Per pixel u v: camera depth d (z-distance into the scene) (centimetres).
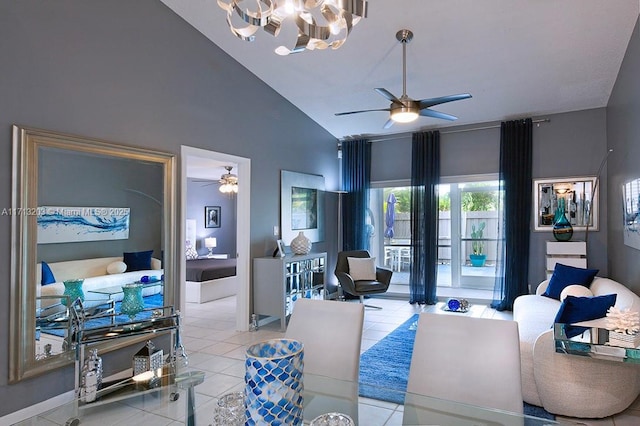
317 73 491
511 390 166
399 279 701
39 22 278
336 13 196
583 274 434
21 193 268
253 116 499
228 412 168
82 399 234
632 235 363
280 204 549
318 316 221
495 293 587
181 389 234
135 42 348
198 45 416
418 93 519
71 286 302
